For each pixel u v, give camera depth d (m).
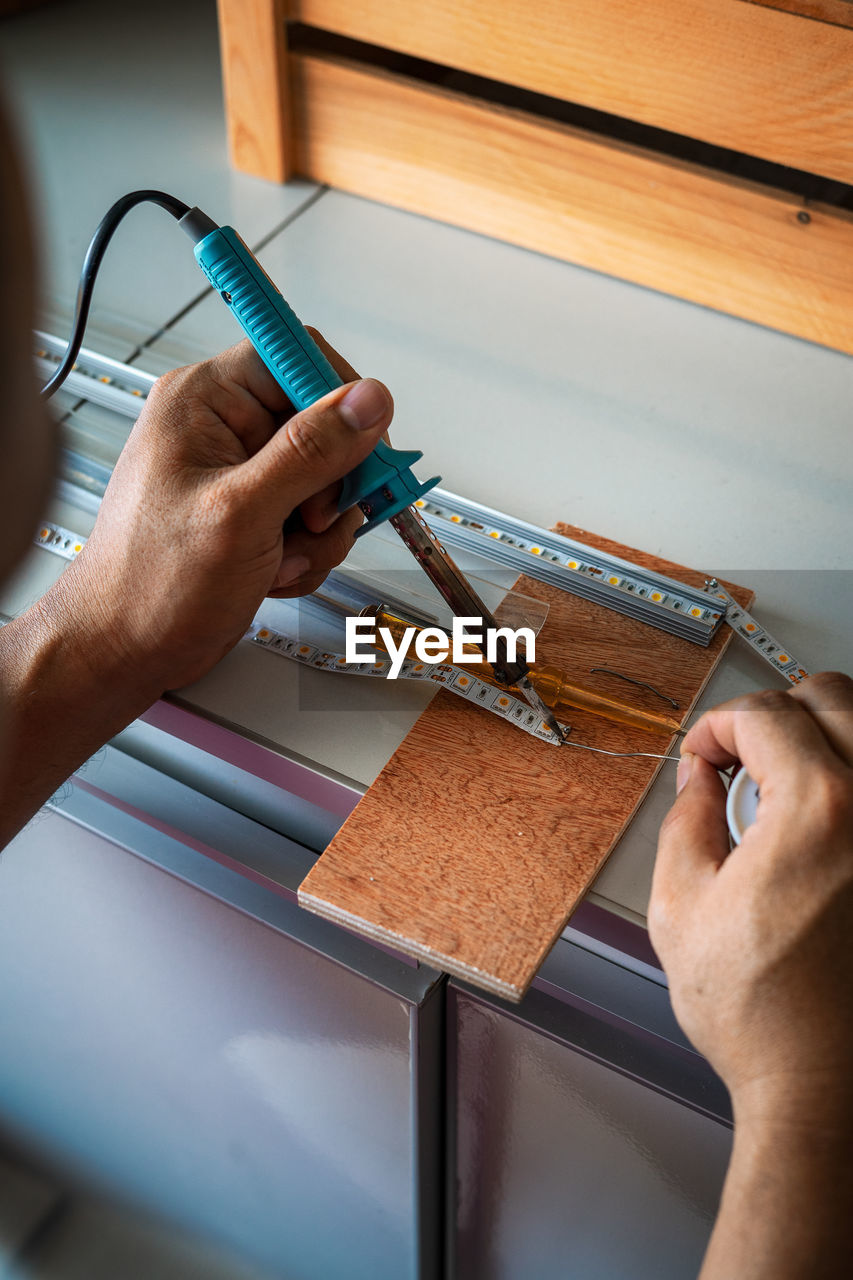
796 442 0.75
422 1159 0.68
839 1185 0.36
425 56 0.81
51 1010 0.82
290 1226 0.85
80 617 0.54
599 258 0.86
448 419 0.76
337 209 0.93
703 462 0.73
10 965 0.81
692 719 0.58
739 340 0.82
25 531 0.22
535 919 0.48
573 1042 0.55
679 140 0.86
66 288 0.85
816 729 0.43
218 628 0.56
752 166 0.84
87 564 0.55
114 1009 0.77
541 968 0.56
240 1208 0.87
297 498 0.52
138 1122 0.87
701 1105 0.53
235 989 0.67
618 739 0.56
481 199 0.87
